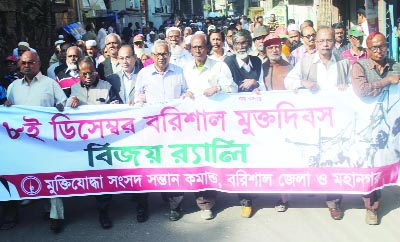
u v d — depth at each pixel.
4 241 4.79
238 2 58.34
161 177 4.99
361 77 4.50
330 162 4.73
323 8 14.00
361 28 10.21
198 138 4.92
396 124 4.66
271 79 5.26
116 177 5.01
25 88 5.06
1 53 10.70
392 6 10.46
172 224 4.96
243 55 5.16
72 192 5.00
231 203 5.44
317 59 4.93
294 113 4.76
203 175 4.96
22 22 12.26
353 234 4.50
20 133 4.94
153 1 44.78
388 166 4.68
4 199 4.98
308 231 4.61
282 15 17.27
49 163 4.97
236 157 4.89
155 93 5.10
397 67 4.55
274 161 4.84
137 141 4.97
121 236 4.75
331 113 4.69
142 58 7.66
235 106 4.84
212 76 5.12
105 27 23.48
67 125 4.95
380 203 5.18
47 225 5.13
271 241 4.45
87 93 5.14
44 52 13.59
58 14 17.31
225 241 4.51
